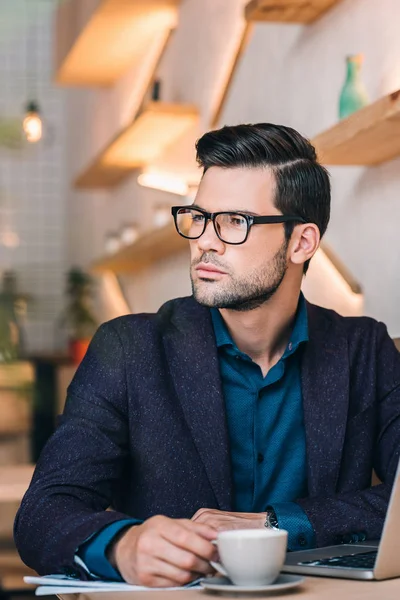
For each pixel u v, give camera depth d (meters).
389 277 2.33
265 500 1.49
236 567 1.00
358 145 2.21
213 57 3.75
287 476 1.50
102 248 6.22
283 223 1.43
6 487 2.52
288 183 1.44
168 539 1.07
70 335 6.52
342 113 2.33
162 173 4.64
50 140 7.22
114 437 1.45
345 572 1.08
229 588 0.98
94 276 6.56
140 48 5.05
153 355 1.50
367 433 1.55
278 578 1.05
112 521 1.16
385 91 2.33
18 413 5.10
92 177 5.60
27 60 7.45
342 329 1.61
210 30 3.80
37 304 6.02
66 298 6.61
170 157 4.51
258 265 1.41
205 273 1.41
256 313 1.45
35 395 4.97
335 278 2.66
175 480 1.44
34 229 7.55
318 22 2.73
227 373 1.50
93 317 6.49
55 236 7.62
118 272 5.65
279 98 3.03
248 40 3.32
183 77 4.23
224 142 1.43
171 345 1.51
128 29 4.75
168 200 4.53
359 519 1.31
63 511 1.24
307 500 1.33
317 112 2.72
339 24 2.58
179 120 4.04
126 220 5.50
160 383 1.48
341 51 2.57
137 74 5.13
